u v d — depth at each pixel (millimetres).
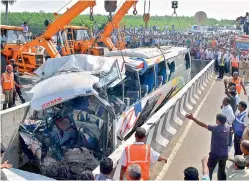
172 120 11844
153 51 13172
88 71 8641
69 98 7676
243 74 23109
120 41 20594
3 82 13461
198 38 50500
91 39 24828
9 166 7652
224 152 7266
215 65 26859
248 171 5652
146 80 11805
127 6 18219
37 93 7910
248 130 7617
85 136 8219
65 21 17484
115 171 6391
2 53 20406
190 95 15664
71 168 8141
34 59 20141
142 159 5875
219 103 16578
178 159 9453
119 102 9195
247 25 40438
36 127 8664
